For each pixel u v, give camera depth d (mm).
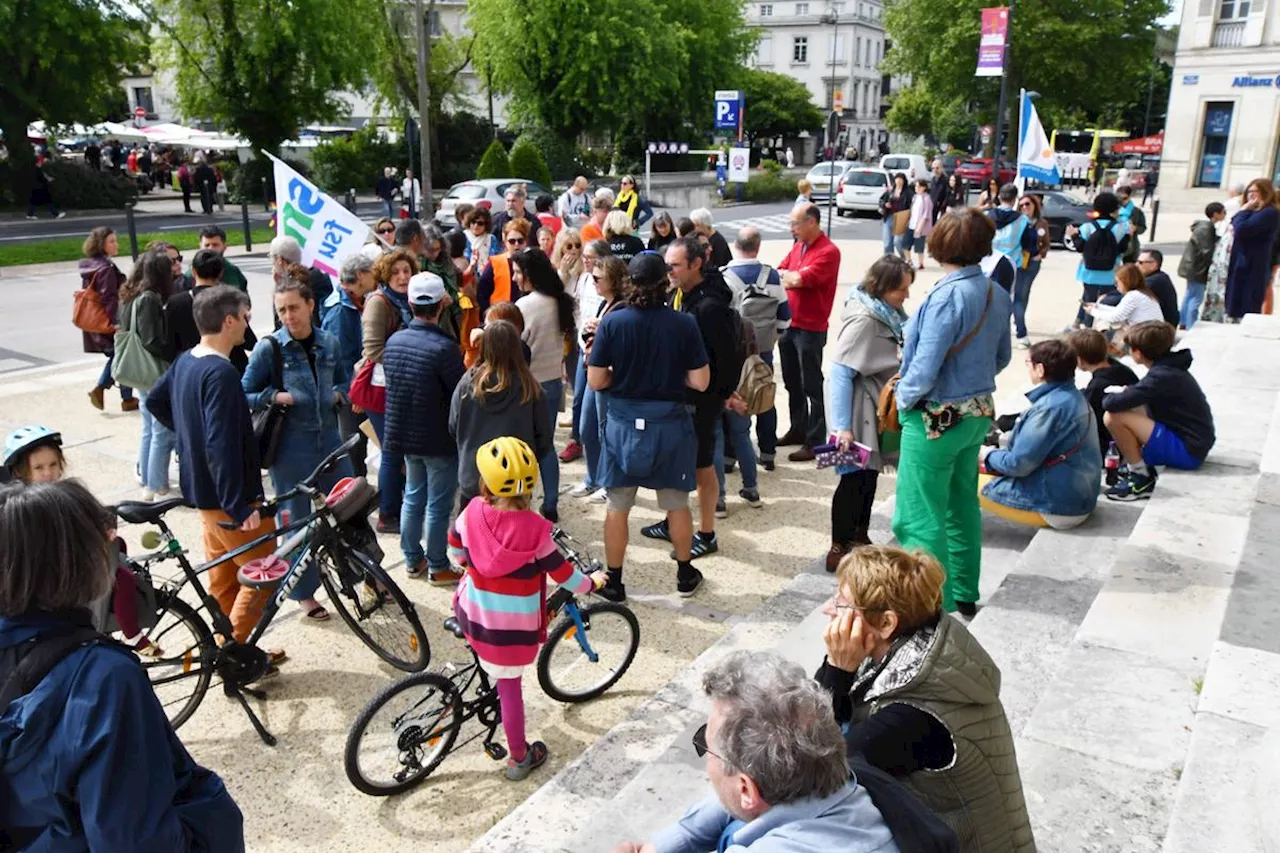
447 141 41781
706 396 5273
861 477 5180
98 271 8039
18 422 8297
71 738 1641
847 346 4934
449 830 3496
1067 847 2779
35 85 29203
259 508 4133
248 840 3426
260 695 4262
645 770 3518
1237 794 2816
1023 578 4816
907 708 2129
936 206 20016
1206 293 10961
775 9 83062
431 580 5336
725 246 8477
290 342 4734
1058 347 5281
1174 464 5723
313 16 32062
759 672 1801
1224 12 28422
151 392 4379
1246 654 3586
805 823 1691
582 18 38625
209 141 38500
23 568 1671
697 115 45000
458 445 4809
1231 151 29203
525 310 5922
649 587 5309
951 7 41219
